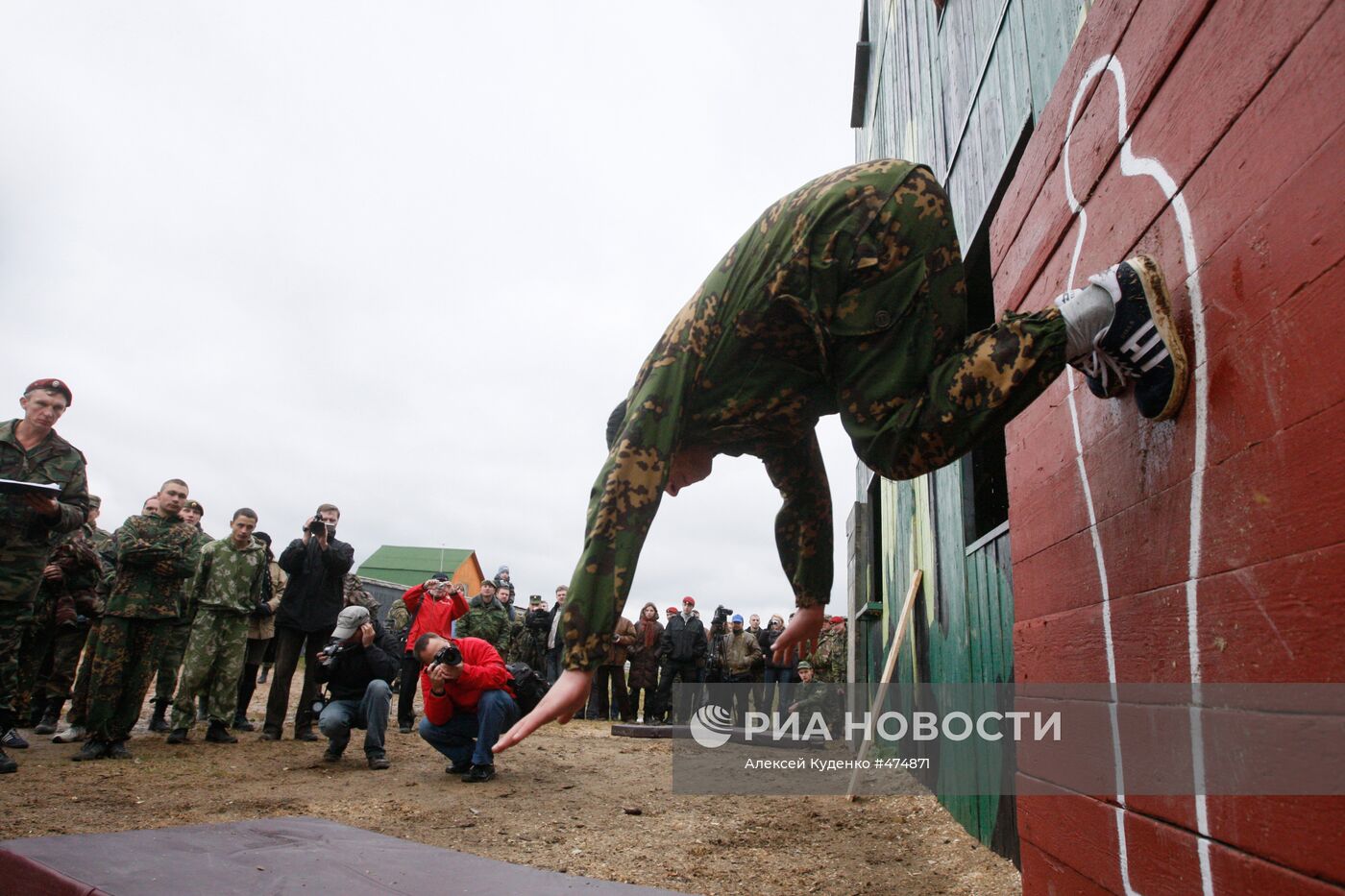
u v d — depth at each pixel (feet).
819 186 5.12
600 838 13.48
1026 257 7.46
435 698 17.85
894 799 16.85
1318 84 3.29
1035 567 7.16
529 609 36.01
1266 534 3.64
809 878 11.34
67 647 20.90
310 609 22.34
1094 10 5.98
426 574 111.34
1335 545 3.14
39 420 14.34
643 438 4.82
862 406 4.89
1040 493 7.03
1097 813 5.54
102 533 28.04
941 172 16.49
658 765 21.27
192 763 17.89
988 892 10.32
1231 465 3.96
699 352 5.09
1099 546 5.66
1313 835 3.24
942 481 16.15
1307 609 3.33
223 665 20.81
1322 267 3.25
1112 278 4.50
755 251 5.14
